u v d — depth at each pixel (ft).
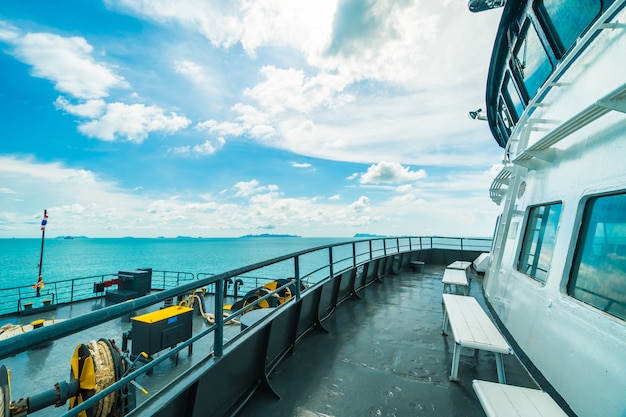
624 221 6.86
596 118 7.93
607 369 6.28
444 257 44.01
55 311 31.83
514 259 13.87
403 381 10.15
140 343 17.52
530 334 10.49
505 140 27.02
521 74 15.79
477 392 6.84
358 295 21.97
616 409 5.89
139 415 5.14
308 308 14.44
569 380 7.60
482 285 26.89
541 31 12.25
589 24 9.57
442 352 12.51
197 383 6.63
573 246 8.70
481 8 16.90
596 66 8.35
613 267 7.03
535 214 12.87
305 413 8.42
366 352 12.45
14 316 29.81
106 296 34.50
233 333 23.86
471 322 10.74
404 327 15.55
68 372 17.24
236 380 8.47
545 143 10.27
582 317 7.44
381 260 30.01
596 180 7.82
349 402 8.94
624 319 6.35
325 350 12.62
